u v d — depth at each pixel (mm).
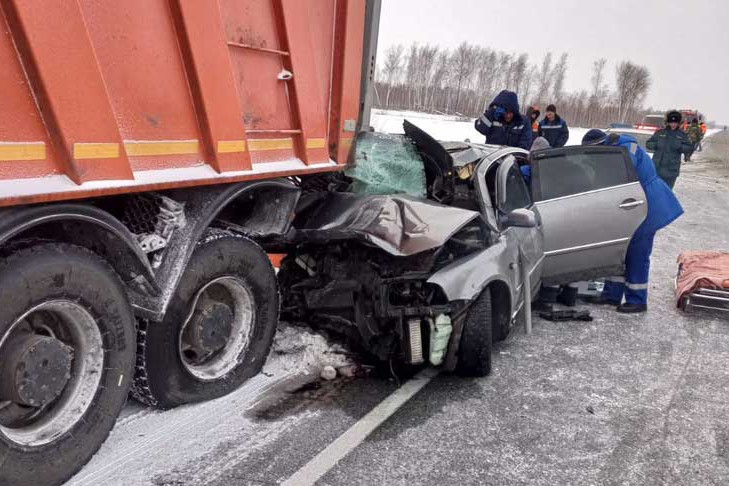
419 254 4254
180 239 3350
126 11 2773
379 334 4309
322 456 3305
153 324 3387
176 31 3041
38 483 2742
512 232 5090
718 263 7148
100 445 3027
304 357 4480
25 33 2305
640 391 4492
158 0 2928
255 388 4070
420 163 5129
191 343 3721
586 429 3844
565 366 4891
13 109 2336
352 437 3531
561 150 6176
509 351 5145
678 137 11898
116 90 2758
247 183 3646
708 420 4078
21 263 2555
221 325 3824
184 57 3094
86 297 2840
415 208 4453
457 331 4242
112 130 2703
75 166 2547
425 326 4250
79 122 2549
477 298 4363
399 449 3439
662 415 4113
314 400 3971
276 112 3840
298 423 3650
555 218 5914
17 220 2422
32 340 2711
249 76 3566
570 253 6027
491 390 4328
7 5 2258
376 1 4719
